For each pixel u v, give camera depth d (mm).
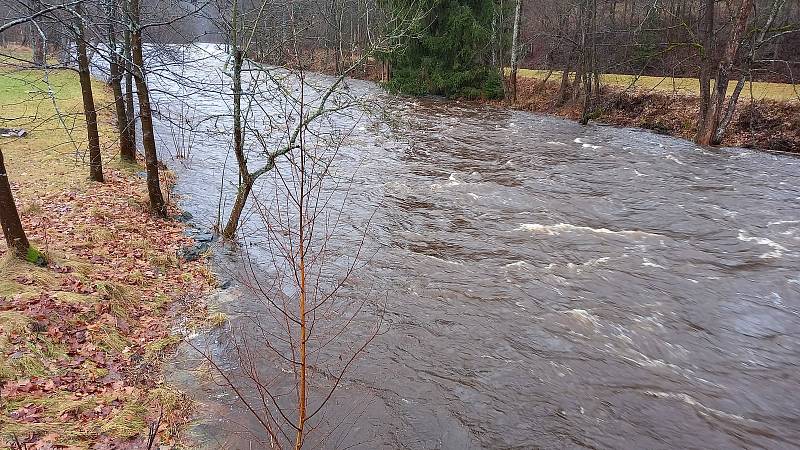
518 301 10172
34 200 12078
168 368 7480
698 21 30344
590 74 29547
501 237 13367
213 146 20922
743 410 7379
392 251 12344
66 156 15797
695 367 8312
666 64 34594
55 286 8219
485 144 24438
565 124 30328
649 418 7168
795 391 7805
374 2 33625
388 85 40844
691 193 17000
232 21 10133
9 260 8375
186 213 13500
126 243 10727
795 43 33000
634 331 9234
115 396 6535
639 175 19062
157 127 23594
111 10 9508
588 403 7414
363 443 6410
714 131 24391
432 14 37938
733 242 13188
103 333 7648
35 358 6652
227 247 11797
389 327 9102
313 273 10852
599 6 41812
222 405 6848
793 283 10961
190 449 5969
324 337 8656
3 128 17953
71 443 5555
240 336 8477
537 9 49031
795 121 23312
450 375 7898
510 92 38906
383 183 17672
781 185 17906
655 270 11578
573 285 10852
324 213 14414
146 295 9227
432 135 26281
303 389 4684
